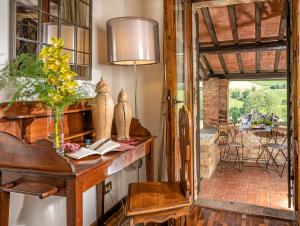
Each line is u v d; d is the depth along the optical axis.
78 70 2.18
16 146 1.33
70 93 1.53
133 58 2.18
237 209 2.76
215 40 4.59
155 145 2.91
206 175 4.26
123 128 2.14
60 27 1.99
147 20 2.25
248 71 6.40
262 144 5.01
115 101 2.72
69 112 1.97
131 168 2.97
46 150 1.27
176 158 2.49
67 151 1.61
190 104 2.81
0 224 1.40
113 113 2.05
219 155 5.41
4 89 1.54
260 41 4.54
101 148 1.71
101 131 1.98
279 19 3.90
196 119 3.00
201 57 5.48
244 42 4.62
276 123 5.36
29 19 1.71
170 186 1.94
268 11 3.70
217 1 2.69
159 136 2.88
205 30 4.30
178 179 2.51
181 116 1.93
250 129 5.21
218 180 4.13
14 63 1.57
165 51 2.46
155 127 2.92
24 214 1.72
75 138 2.07
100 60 2.48
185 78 2.74
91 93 2.31
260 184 3.90
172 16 2.45
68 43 2.07
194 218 2.56
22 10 1.66
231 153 5.55
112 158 1.57
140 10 2.91
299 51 2.17
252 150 5.43
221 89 6.73
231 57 5.68
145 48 2.22
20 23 1.64
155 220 1.65
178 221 2.21
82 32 2.22
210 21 3.97
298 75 2.19
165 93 2.52
